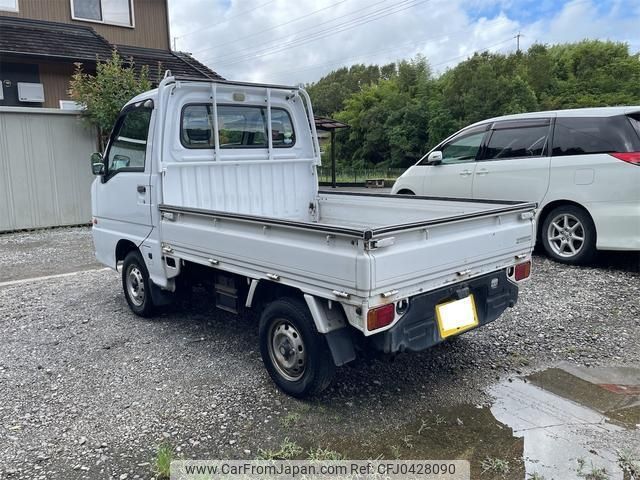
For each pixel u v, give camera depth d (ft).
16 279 20.44
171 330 14.28
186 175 13.74
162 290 14.55
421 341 9.11
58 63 39.24
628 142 17.49
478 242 10.05
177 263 12.73
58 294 18.15
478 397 10.18
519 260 11.32
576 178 18.57
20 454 8.55
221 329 14.32
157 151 13.17
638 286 16.76
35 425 9.46
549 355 12.08
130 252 15.11
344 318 9.25
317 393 9.97
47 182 32.73
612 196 17.71
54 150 32.81
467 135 22.57
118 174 14.96
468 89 102.12
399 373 11.27
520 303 15.49
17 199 31.73
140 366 11.95
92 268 22.16
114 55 36.06
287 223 9.27
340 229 8.29
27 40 38.70
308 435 8.95
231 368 11.71
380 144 118.42
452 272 9.53
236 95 14.56
